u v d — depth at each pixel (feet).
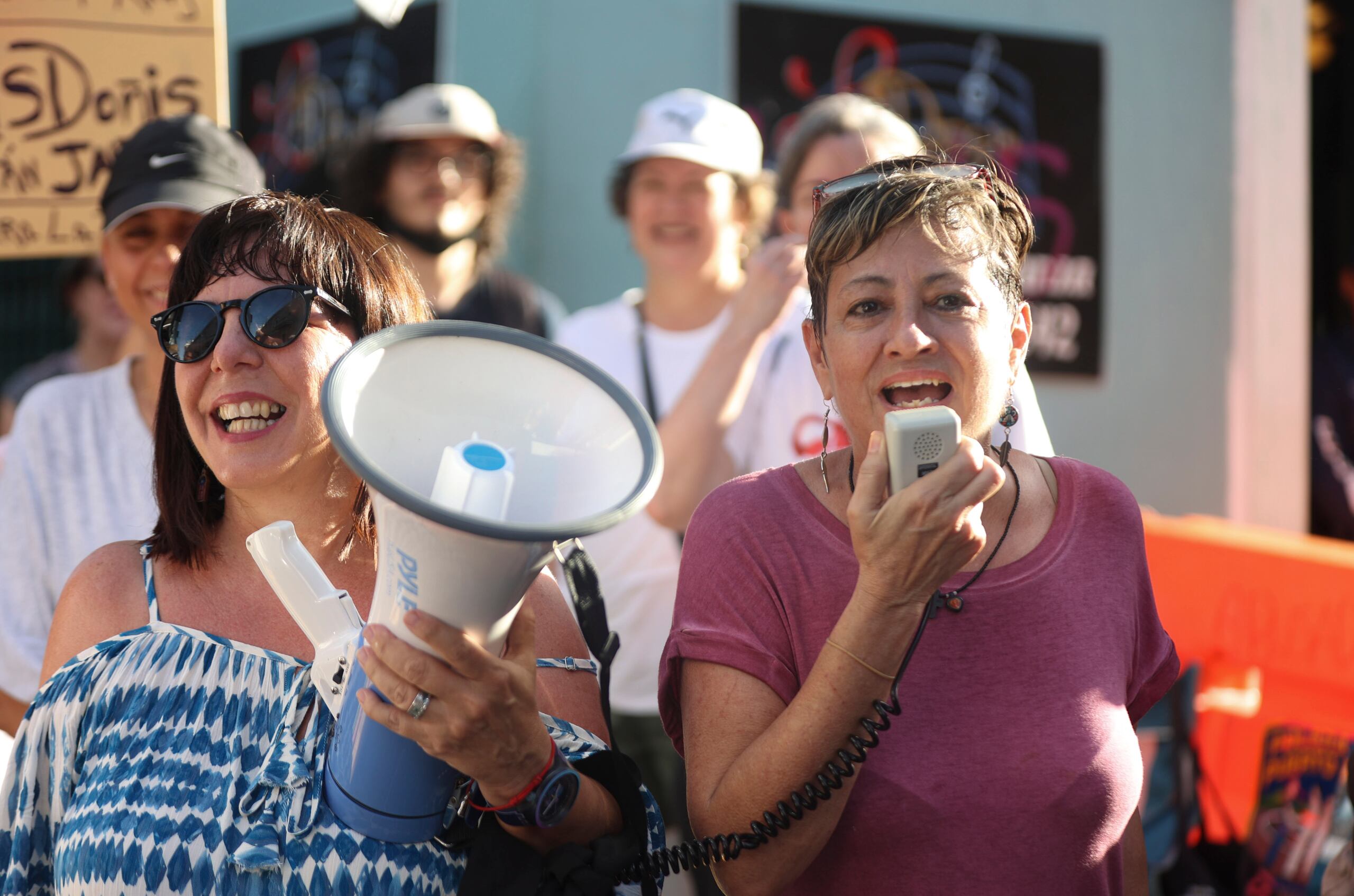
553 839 5.33
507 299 14.92
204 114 10.00
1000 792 5.29
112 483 8.54
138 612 5.99
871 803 5.31
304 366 5.69
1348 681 10.36
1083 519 5.89
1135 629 5.87
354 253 6.00
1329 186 19.66
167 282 8.73
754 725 5.42
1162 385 19.16
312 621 5.13
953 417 4.79
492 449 4.62
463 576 4.40
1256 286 19.33
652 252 11.68
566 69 16.96
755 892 5.29
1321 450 19.25
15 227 10.09
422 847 5.27
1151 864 10.45
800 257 10.12
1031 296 18.30
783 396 10.21
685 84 16.99
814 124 10.70
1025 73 18.01
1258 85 19.24
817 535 5.67
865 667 5.01
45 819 5.69
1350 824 9.84
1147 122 18.84
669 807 10.89
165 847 5.20
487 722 4.60
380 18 10.96
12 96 10.06
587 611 5.73
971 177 5.67
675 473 10.05
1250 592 11.30
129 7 10.02
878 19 17.25
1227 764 11.94
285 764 5.34
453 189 14.42
